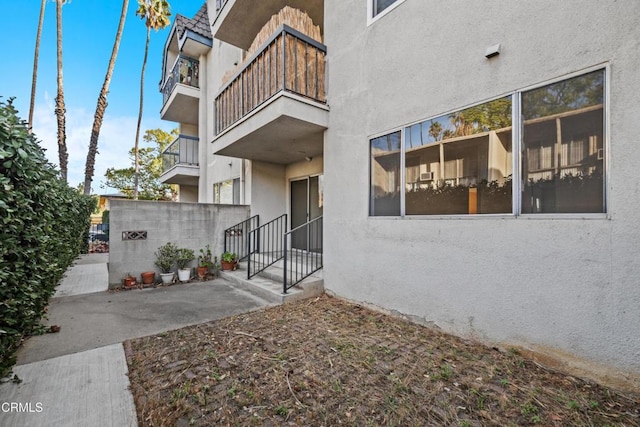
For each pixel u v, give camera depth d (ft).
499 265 9.37
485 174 9.82
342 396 7.33
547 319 8.35
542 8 8.48
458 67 10.50
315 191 23.27
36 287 10.19
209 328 11.93
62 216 15.84
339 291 15.53
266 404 7.07
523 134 8.93
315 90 15.92
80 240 29.96
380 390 7.55
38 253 9.94
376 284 13.55
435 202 11.30
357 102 14.46
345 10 15.10
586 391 7.34
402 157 12.48
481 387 7.60
